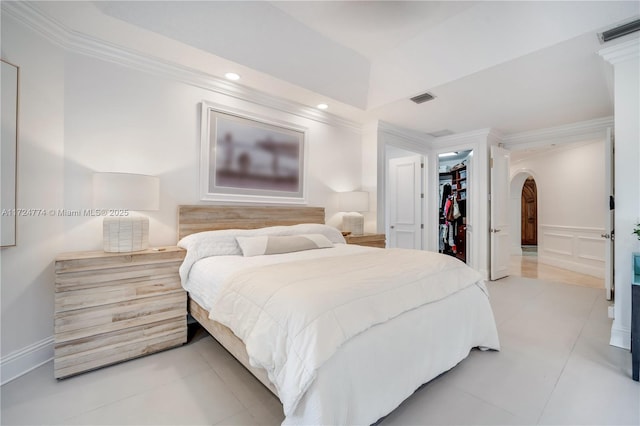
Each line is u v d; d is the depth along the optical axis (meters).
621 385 1.71
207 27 2.22
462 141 4.69
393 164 5.45
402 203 5.30
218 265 2.04
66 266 1.78
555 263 5.59
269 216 3.21
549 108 3.55
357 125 4.21
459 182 5.58
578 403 1.55
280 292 1.37
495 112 3.71
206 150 2.78
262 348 1.25
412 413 1.47
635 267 2.02
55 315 1.75
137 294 2.04
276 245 2.53
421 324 1.61
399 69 2.97
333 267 1.83
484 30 2.33
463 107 3.54
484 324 2.07
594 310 3.03
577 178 5.13
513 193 7.07
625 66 2.16
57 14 1.93
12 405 1.54
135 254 2.04
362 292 1.43
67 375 1.77
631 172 2.15
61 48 2.08
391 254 2.38
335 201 3.96
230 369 1.91
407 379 1.47
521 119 3.98
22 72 1.83
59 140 2.06
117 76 2.34
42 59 1.95
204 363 1.99
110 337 1.93
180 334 2.22
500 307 3.13
